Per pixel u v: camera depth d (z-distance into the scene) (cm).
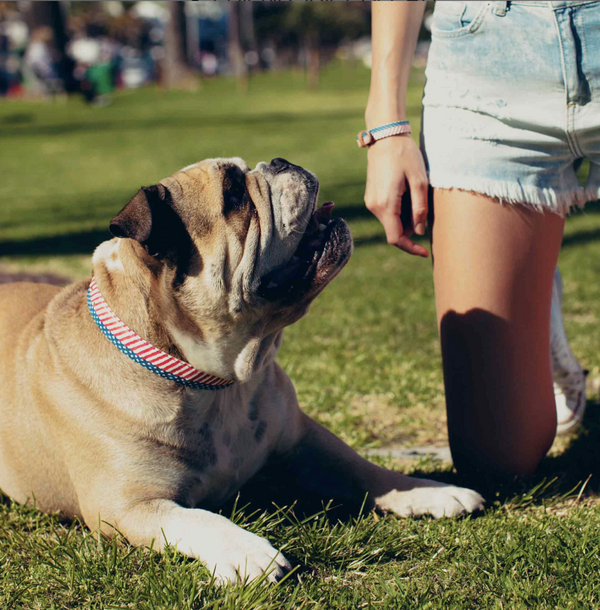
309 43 3638
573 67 262
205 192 253
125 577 228
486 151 279
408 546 240
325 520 264
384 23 286
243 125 1995
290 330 526
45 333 281
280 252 257
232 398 266
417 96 2414
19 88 3306
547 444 299
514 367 286
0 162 1505
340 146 1520
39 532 270
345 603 210
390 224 283
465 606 205
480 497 269
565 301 551
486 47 273
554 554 225
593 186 287
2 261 714
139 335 252
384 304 578
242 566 217
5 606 221
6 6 4256
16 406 282
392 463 323
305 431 296
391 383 414
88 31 5531
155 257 248
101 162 1439
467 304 288
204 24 5459
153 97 3269
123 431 250
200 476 259
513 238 282
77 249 758
